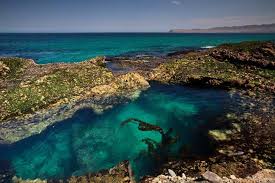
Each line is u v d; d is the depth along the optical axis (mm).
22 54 63438
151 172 12430
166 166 12922
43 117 19672
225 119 18531
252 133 16062
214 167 12414
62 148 15477
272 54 34438
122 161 13750
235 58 34312
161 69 34375
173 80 30625
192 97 24688
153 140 16062
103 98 24094
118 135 17047
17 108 20328
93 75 29594
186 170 12367
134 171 12625
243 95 24125
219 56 36688
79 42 124875
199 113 20234
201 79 28281
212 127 17375
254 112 19500
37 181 12289
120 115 20500
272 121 17656
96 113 20859
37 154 14859
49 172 13055
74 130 17875
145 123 18328
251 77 27594
